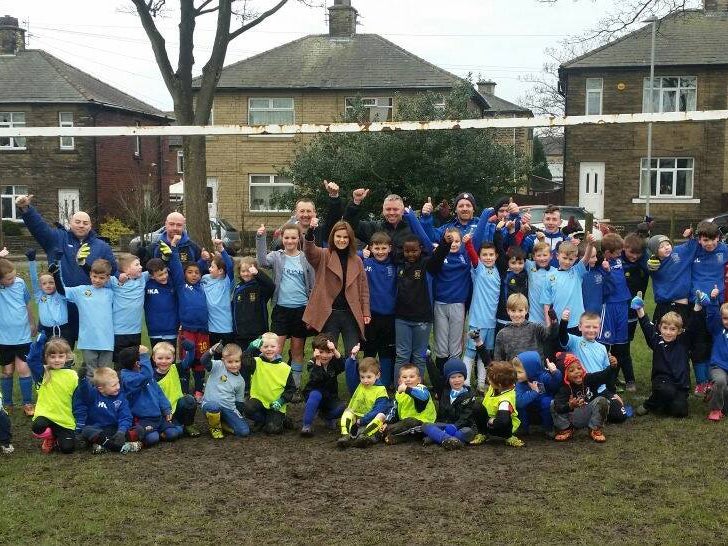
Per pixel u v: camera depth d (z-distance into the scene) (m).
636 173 30.61
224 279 8.18
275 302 8.13
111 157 35.59
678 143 30.12
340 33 33.16
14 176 34.53
